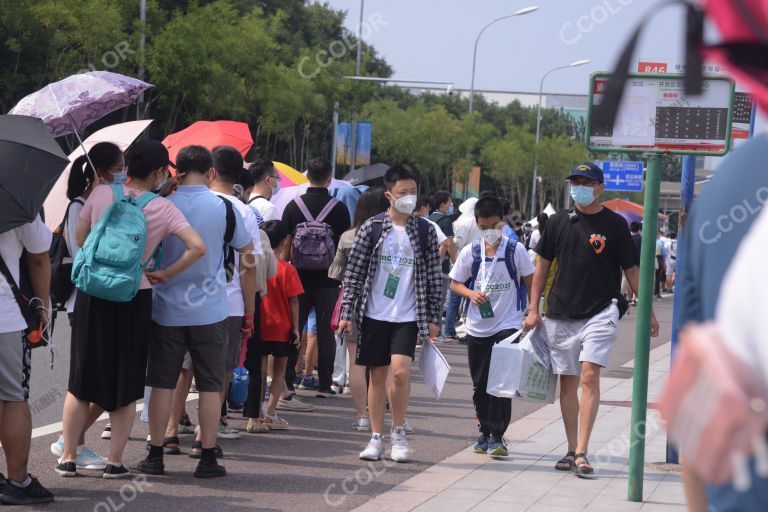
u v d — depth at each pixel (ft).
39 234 32.55
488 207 43.98
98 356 35.91
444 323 93.66
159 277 35.60
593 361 40.70
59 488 35.53
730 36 6.73
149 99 201.57
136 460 40.88
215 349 37.91
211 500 34.96
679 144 34.55
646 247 35.45
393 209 43.19
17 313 31.71
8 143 31.35
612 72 6.91
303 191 66.54
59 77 185.16
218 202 37.68
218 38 205.46
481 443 45.21
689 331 6.91
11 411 32.40
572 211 41.98
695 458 6.59
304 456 43.32
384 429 50.72
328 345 57.88
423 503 35.53
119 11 184.96
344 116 276.62
